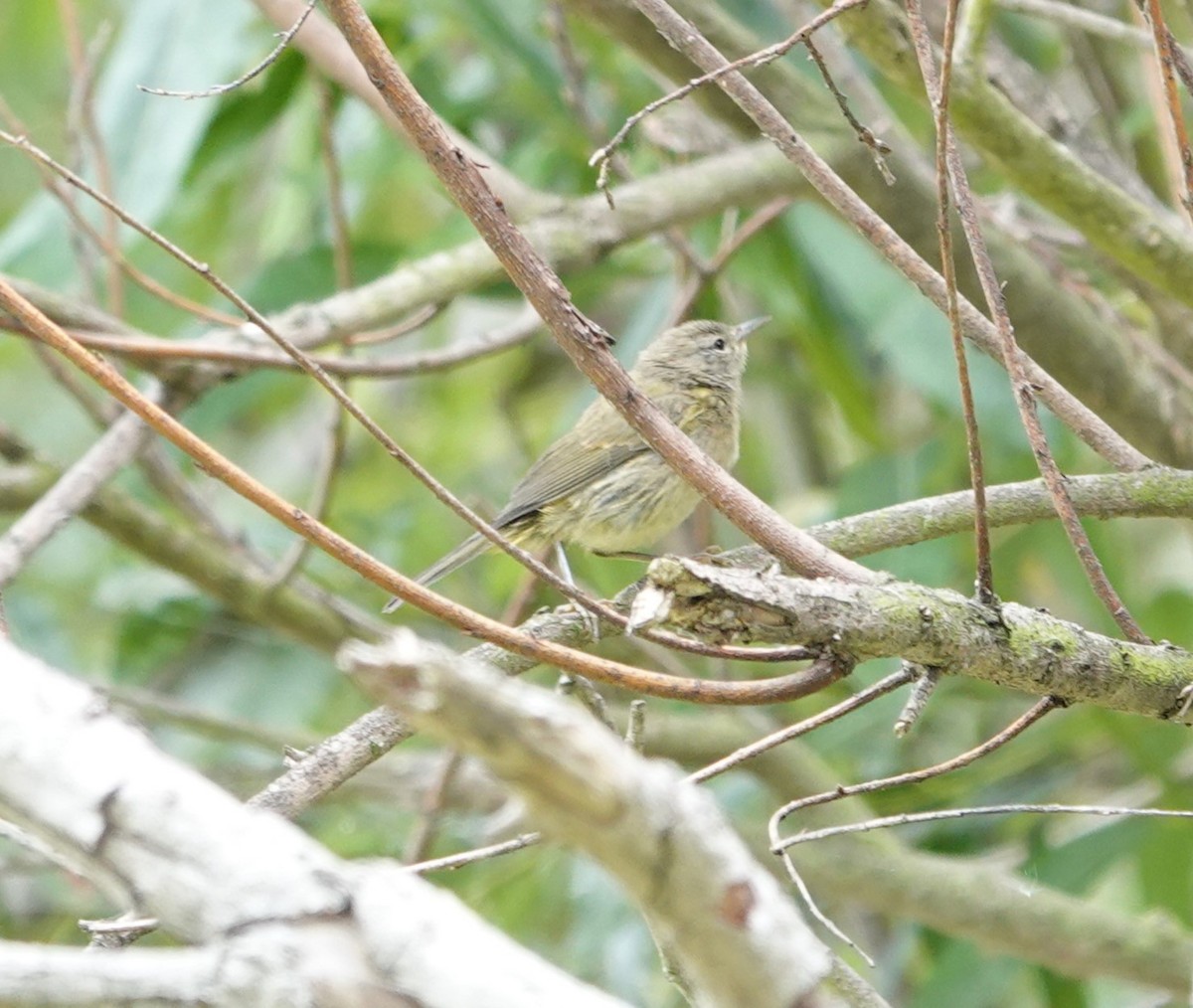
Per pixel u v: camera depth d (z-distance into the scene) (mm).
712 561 7773
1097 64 11234
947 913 10969
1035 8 8328
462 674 3129
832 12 6195
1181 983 10586
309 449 16375
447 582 14039
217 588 11781
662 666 12008
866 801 12547
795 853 11289
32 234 11867
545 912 13320
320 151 13406
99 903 11812
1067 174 8492
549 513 11383
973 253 6164
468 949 3465
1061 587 13406
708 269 11969
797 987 3414
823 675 5531
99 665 14594
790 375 15117
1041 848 11969
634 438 11242
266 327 5613
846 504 12719
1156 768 11523
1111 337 10477
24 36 15047
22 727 3498
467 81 13977
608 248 10125
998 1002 13500
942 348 11898
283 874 3480
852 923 13359
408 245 13414
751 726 12164
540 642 5441
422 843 10828
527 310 12227
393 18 12891
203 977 3424
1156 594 12625
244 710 13438
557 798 3199
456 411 15688
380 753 6215
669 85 10203
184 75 12141
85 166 11977
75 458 16078
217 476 5453
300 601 11891
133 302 13070
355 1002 3416
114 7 15062
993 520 7219
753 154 10312
